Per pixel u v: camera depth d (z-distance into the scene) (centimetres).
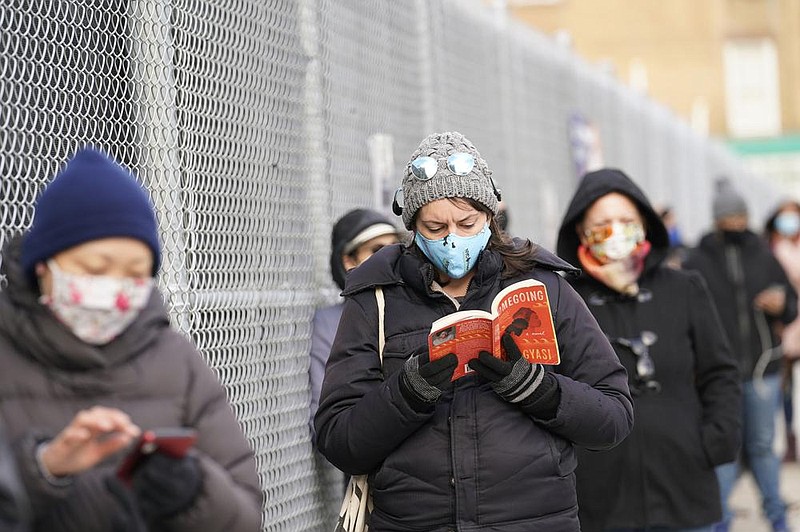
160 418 396
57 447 364
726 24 6069
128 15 612
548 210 1427
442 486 545
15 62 528
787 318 1275
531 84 1404
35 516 371
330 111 868
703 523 748
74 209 376
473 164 552
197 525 390
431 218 552
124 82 609
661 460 740
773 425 1270
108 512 375
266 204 764
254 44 756
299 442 785
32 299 383
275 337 763
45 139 548
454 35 1150
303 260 815
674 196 2367
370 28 954
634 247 758
